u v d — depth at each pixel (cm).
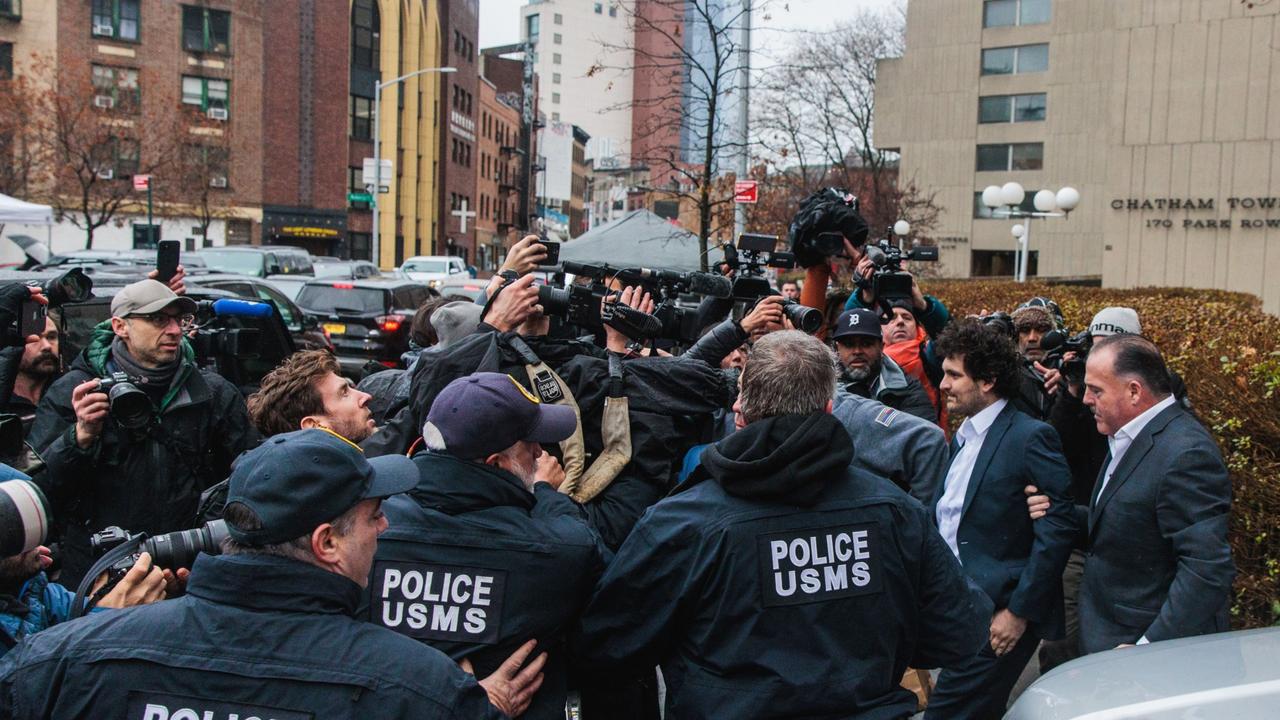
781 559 268
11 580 247
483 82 7838
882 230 3164
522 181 9081
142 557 253
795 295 759
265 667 204
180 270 502
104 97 4084
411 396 366
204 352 504
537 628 274
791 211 2706
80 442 386
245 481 215
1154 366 372
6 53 4169
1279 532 475
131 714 204
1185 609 342
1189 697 253
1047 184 5238
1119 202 3228
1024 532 402
